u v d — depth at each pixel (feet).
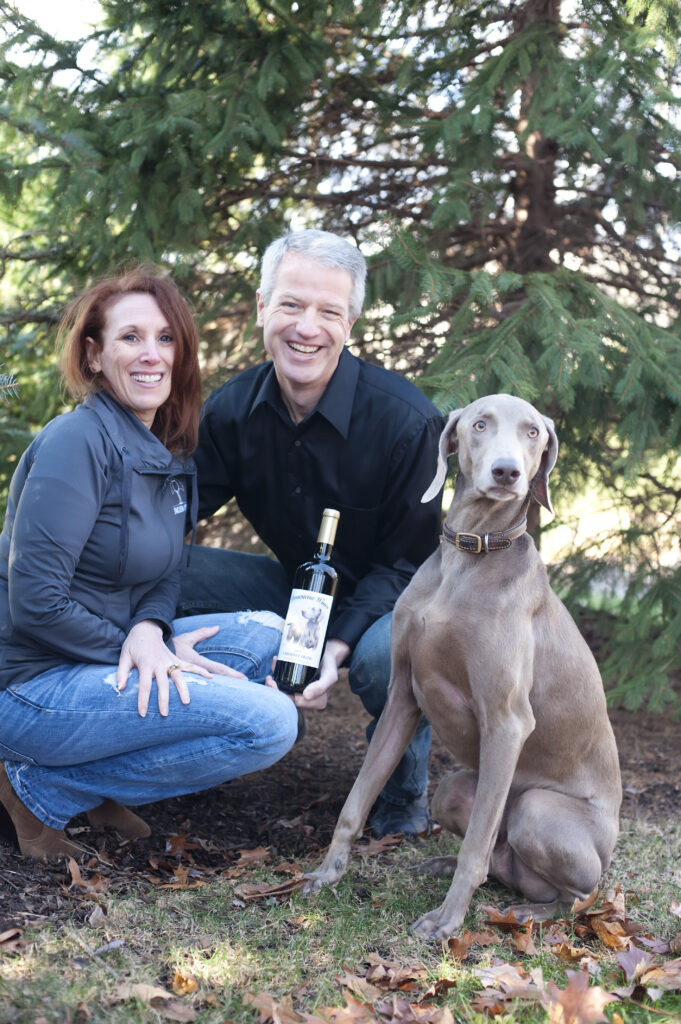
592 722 9.10
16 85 14.01
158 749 8.69
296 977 7.26
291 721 9.00
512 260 16.87
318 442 10.30
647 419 13.12
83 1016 6.53
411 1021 6.69
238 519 17.94
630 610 16.33
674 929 8.52
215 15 14.49
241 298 15.89
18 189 13.74
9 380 11.38
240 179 15.26
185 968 7.20
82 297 9.09
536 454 8.51
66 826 9.65
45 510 8.14
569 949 7.76
